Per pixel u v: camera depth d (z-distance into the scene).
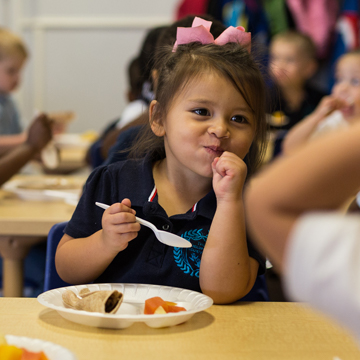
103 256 0.87
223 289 0.82
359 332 0.32
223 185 0.85
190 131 0.90
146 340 0.63
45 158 1.97
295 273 0.33
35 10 4.25
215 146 0.89
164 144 1.01
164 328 0.68
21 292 1.42
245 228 0.87
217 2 3.84
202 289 0.84
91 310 0.69
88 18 4.26
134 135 1.29
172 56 1.00
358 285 0.31
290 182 0.34
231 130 0.91
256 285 1.09
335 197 0.34
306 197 0.33
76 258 0.90
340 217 0.33
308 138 2.34
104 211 0.93
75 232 0.96
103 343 0.62
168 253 0.93
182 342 0.63
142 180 0.98
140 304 0.78
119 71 4.32
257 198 0.35
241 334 0.66
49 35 4.28
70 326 0.68
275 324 0.71
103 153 1.68
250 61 0.98
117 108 4.36
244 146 0.92
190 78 0.91
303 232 0.33
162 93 0.97
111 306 0.70
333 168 0.33
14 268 1.40
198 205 0.95
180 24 1.37
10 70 2.78
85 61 4.31
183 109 0.91
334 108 2.33
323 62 3.80
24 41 4.28
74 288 0.79
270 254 0.36
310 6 3.76
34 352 0.54
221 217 0.85
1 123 2.87
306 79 3.54
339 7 3.77
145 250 0.93
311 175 0.33
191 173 0.97
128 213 0.83
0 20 4.26
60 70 4.32
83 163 3.09
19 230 1.34
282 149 2.69
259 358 0.59
